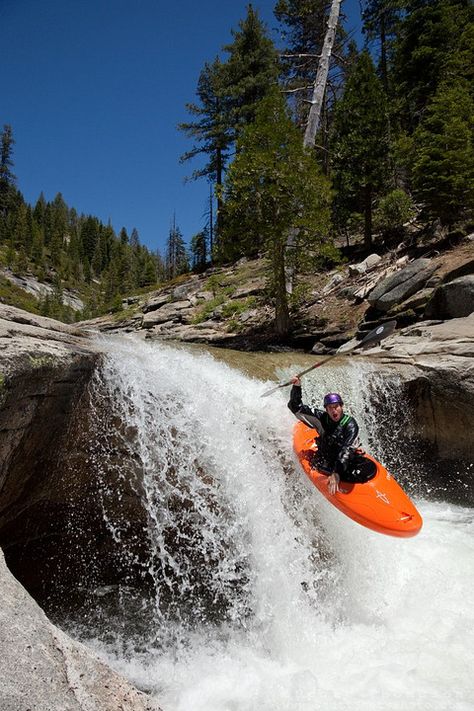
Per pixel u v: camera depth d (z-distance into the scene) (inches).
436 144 592.7
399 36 1060.5
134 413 220.8
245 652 184.2
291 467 241.4
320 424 223.0
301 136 589.3
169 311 858.1
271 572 210.7
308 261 599.2
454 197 582.9
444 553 244.2
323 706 141.6
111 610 214.4
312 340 569.0
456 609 195.2
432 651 168.4
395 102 916.0
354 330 539.5
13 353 169.8
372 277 637.9
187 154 1224.8
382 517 203.6
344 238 903.7
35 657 100.0
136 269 3959.2
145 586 229.0
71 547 216.1
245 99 1186.6
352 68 814.5
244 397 280.7
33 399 174.6
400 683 150.7
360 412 360.2
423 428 354.6
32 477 189.6
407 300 509.7
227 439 239.8
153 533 221.8
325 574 216.4
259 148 577.9
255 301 737.0
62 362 188.4
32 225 4451.3
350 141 772.6
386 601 206.5
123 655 180.9
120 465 216.5
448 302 442.6
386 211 738.8
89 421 208.5
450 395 335.6
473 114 622.8
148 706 106.9
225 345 633.0
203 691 157.0
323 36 891.4
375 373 361.7
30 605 114.0
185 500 224.2
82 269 4596.5
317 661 171.9
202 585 222.5
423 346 375.9
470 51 815.1
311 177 560.4
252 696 151.0
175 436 227.6
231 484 228.7
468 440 336.2
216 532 223.8
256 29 1182.3
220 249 614.9
